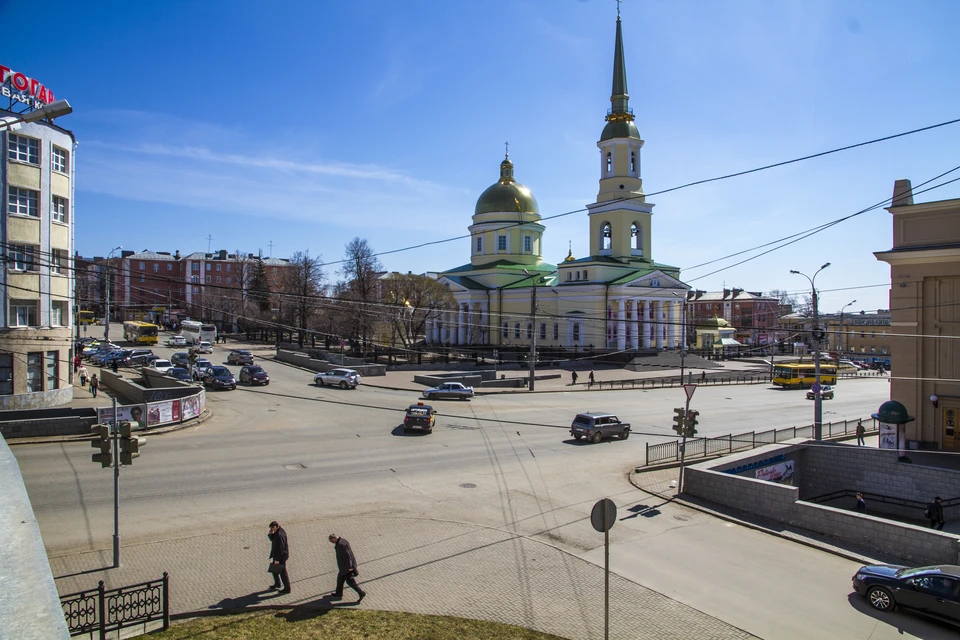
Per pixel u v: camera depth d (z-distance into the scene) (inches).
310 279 3474.4
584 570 635.5
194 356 1733.5
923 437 1215.6
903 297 1239.5
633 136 3196.4
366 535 718.5
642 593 587.8
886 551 703.7
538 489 920.9
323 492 876.0
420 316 2942.9
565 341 3243.1
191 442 1154.7
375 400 1745.8
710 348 3654.0
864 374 3366.1
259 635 481.7
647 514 818.2
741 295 5255.9
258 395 1765.5
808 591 604.4
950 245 1180.5
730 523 794.8
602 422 1289.4
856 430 1487.5
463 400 1827.0
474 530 743.1
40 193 1368.1
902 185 1253.7
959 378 1180.5
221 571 605.0
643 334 3228.3
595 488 935.0
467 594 575.2
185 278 5152.6
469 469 1027.9
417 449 1163.3
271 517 765.9
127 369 2274.9
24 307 1349.7
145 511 763.4
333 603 547.5
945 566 572.7
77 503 781.3
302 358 2485.2
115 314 4881.9
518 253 3659.0
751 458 1015.0
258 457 1058.1
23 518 182.1
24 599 135.3
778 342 4266.7
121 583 567.8
